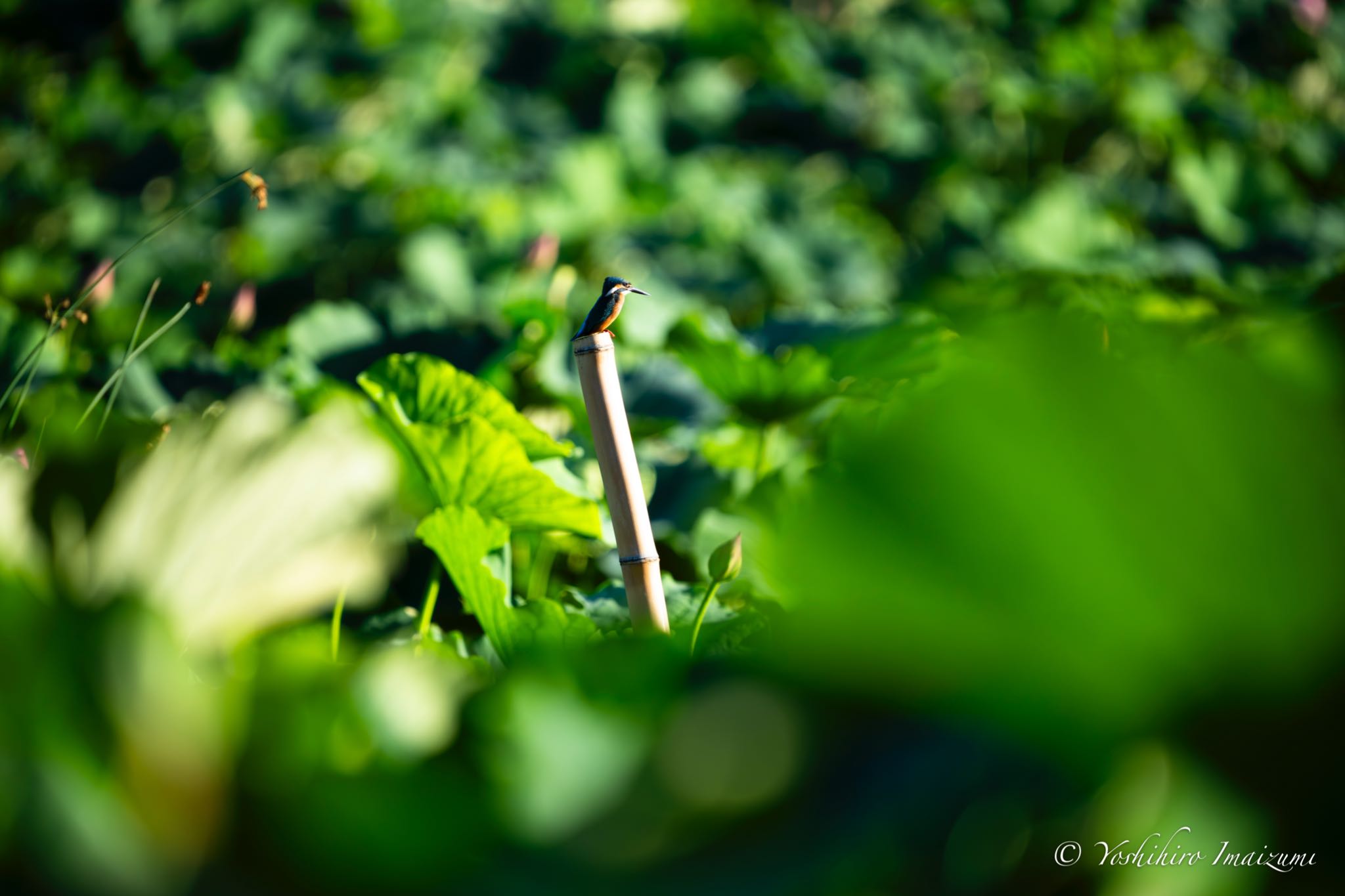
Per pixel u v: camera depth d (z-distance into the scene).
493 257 13.45
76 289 11.56
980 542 2.33
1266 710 2.40
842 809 2.44
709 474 7.60
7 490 3.61
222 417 3.80
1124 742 2.42
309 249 14.09
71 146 17.44
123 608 2.54
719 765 2.55
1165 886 2.39
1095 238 14.98
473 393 6.06
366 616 6.19
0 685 2.44
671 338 7.17
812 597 2.42
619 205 16.67
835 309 8.64
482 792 2.64
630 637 3.51
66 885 2.30
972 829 2.37
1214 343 2.63
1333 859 2.39
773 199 17.78
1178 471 2.31
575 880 2.50
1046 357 2.33
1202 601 2.34
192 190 16.23
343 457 3.87
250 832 2.47
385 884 2.48
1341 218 16.58
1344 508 2.33
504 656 5.56
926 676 2.46
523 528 5.89
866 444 2.42
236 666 3.62
